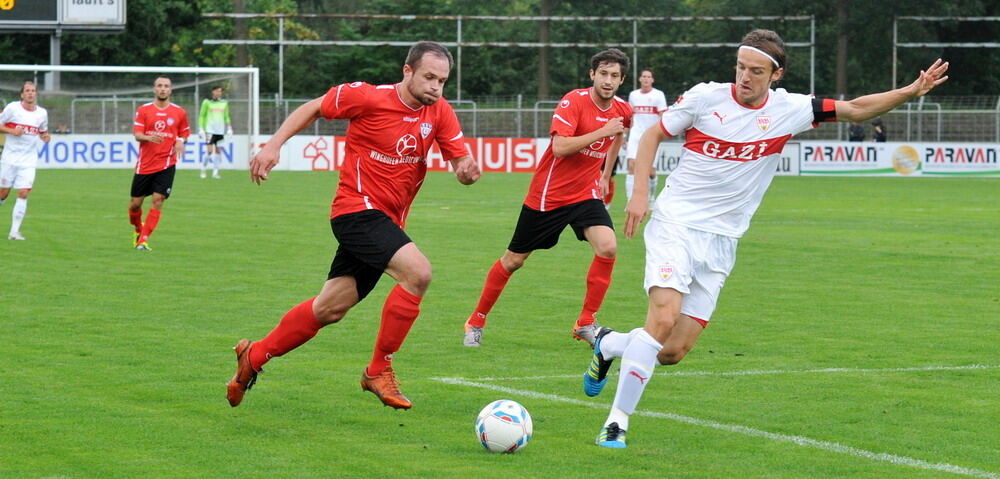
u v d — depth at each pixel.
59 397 23.56
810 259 49.78
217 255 48.94
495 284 29.75
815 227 65.06
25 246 51.34
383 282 41.91
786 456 19.67
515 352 29.25
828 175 121.12
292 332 22.22
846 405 23.48
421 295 22.08
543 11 163.50
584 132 31.17
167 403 23.23
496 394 24.42
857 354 28.91
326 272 43.72
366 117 22.28
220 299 37.06
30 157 54.03
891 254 51.72
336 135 128.75
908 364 27.72
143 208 72.38
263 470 18.64
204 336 30.61
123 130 123.38
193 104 123.94
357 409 22.97
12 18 122.56
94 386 24.61
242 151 122.69
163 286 39.81
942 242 57.03
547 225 30.73
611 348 22.77
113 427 21.28
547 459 19.45
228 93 125.25
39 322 32.47
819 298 38.56
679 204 21.22
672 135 21.11
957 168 120.00
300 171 118.69
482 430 19.81
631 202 21.05
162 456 19.41
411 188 23.14
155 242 53.75
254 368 22.23
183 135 51.16
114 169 117.44
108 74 127.38
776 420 22.23
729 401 23.83
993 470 18.88
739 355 28.80
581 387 25.27
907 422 22.11
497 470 18.77
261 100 129.00
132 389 24.38
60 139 118.00
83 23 124.12
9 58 171.50
